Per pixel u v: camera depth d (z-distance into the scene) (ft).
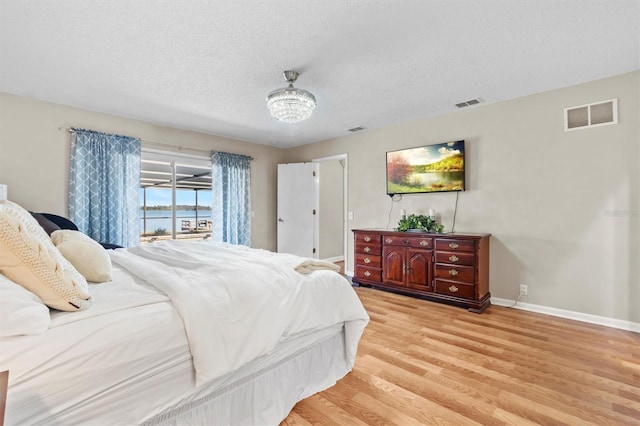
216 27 6.81
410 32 7.05
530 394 5.89
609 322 9.37
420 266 12.07
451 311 10.74
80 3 5.97
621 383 6.25
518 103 11.07
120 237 12.66
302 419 5.25
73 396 3.28
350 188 16.43
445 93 10.69
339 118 13.52
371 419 5.23
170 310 4.29
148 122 13.83
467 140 12.30
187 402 4.25
